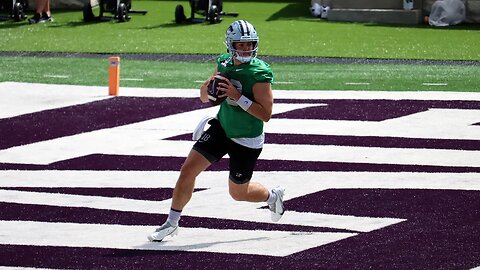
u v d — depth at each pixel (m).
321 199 34.31
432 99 52.28
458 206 33.38
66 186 36.25
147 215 32.56
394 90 55.06
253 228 31.02
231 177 29.52
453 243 29.30
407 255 28.20
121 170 38.62
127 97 53.03
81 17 92.00
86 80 58.91
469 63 66.00
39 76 60.44
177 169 38.78
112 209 33.25
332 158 40.31
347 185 36.19
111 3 89.06
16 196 34.84
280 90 55.12
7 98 52.84
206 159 29.14
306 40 76.75
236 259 27.95
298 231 30.66
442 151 41.44
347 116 48.28
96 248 29.06
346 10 90.12
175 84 57.41
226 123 28.97
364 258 27.95
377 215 32.34
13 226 31.28
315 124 46.53
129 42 75.94
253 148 29.22
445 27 86.12
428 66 64.56
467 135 44.31
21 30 83.38
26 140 43.66
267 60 67.38
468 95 53.44
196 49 72.19
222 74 28.78
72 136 44.41
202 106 50.75
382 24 87.69
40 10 88.19
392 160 39.97
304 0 104.56
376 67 64.19
